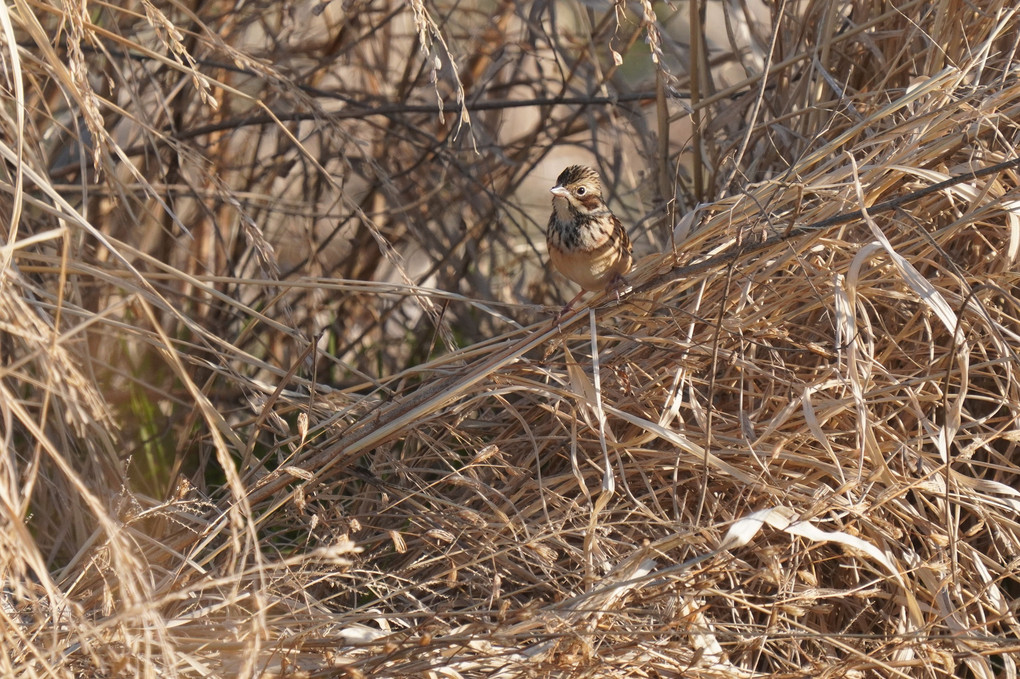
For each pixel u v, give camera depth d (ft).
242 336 27.50
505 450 25.66
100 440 25.43
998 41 27.12
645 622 19.25
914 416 23.50
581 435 24.18
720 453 22.09
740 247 22.22
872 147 26.32
